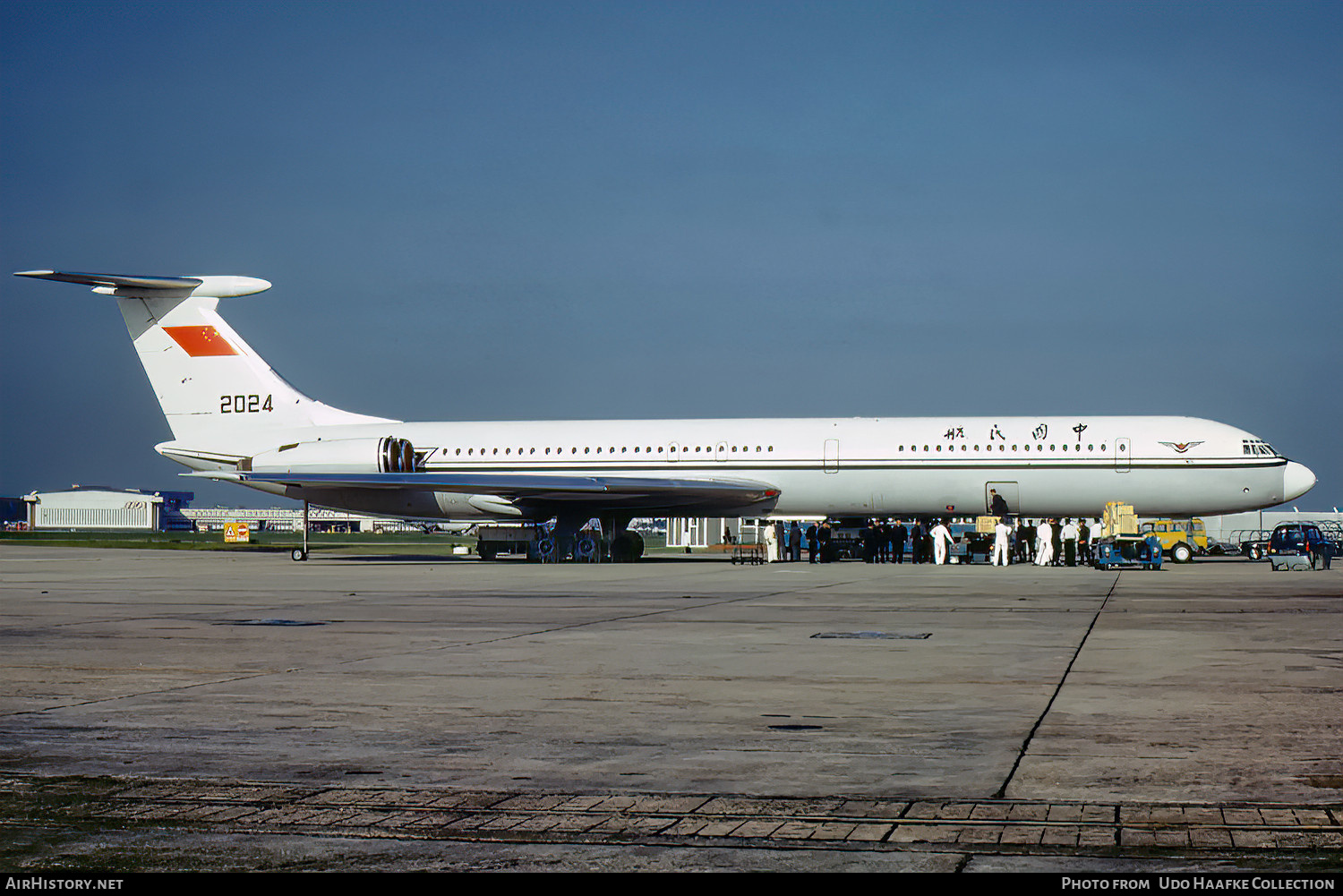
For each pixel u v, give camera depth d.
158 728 11.02
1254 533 83.00
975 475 46.81
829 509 48.78
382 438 49.31
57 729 10.97
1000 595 27.62
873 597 27.09
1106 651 16.64
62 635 19.11
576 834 7.54
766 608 24.16
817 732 10.77
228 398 53.94
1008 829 7.62
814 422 49.44
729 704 12.26
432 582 33.81
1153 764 9.36
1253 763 9.40
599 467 49.84
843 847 7.27
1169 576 36.62
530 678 14.09
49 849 7.21
